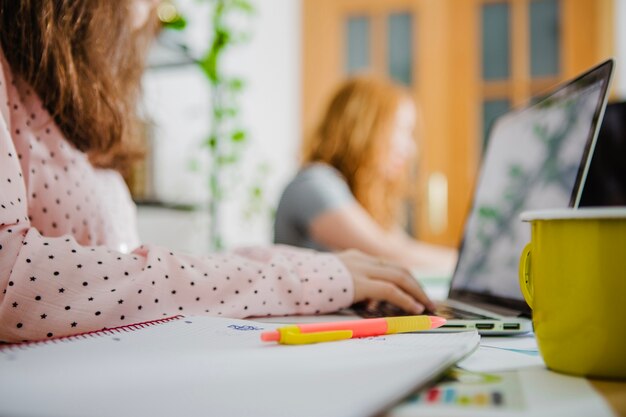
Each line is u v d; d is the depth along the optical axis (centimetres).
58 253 43
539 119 65
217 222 216
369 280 56
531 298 35
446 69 275
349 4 285
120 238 72
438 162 275
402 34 281
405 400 25
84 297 43
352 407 23
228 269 52
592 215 30
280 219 162
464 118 274
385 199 182
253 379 27
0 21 53
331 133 179
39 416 23
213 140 215
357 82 180
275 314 52
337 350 34
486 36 274
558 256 32
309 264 56
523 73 269
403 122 181
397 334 40
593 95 54
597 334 30
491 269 66
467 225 78
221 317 47
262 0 294
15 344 38
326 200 155
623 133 71
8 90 54
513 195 67
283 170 291
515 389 28
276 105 292
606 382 29
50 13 54
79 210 59
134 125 83
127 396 25
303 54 290
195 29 242
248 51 294
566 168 56
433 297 86
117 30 68
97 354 33
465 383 29
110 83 64
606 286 30
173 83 227
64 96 57
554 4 266
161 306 46
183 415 23
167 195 213
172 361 31
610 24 254
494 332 45
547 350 32
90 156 66
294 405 24
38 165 56
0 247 42
